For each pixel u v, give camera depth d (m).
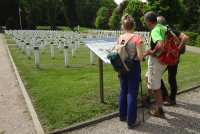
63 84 9.06
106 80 9.44
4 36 37.66
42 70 12.16
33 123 6.18
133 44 5.54
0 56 17.80
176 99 7.46
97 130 5.65
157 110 6.21
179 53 6.47
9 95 8.46
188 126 5.77
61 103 7.11
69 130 5.67
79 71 11.82
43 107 6.96
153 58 6.01
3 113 6.89
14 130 5.89
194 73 10.63
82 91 8.05
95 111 6.51
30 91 8.47
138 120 6.05
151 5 34.62
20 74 11.24
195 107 6.84
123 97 5.91
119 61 5.60
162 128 5.68
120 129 5.67
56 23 82.12
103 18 64.88
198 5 42.84
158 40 5.80
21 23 67.12
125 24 5.70
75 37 23.28
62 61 15.14
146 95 7.21
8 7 66.00
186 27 42.34
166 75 9.72
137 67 5.63
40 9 75.38
